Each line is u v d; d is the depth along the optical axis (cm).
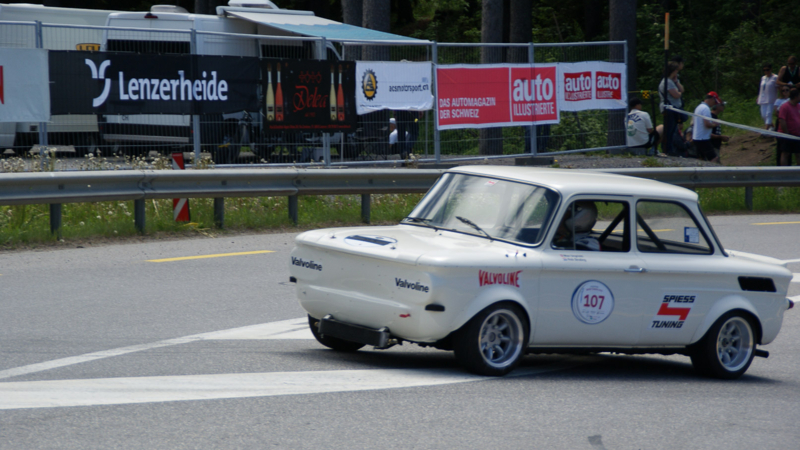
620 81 8738
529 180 2612
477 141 7675
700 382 2684
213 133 6178
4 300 3212
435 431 1944
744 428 2133
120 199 4694
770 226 6312
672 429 2083
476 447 1853
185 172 4916
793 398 2509
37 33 5469
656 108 12462
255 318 3125
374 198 6344
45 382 2206
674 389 2545
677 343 2683
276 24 7475
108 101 5653
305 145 6625
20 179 4291
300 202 5984
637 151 8988
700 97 13212
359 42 6894
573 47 8419
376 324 2409
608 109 8688
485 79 7556
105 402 2047
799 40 12950
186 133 6078
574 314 2495
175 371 2366
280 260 4338
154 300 3331
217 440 1812
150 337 2764
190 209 5275
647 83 13938
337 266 2489
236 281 3781
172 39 6925
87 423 1889
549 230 2486
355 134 6831
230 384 2252
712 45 14188
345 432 1903
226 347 2688
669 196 2705
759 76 12681
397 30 17312
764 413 2298
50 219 4569
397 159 7088
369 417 2022
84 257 4166
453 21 17825
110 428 1861
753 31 13500
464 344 2378
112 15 7581
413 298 2303
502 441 1903
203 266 4088
